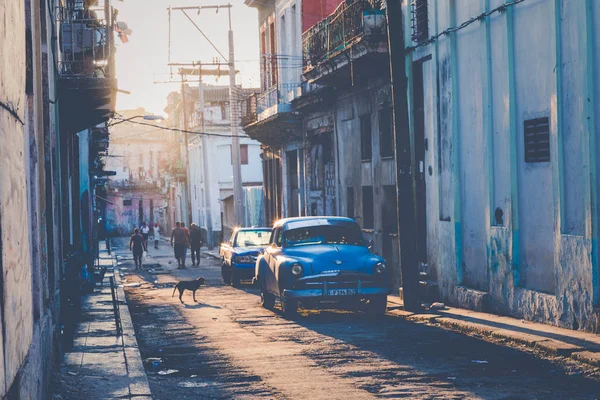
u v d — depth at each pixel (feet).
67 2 61.98
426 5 57.72
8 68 15.01
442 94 54.54
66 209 55.16
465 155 51.85
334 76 68.90
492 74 47.67
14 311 14.73
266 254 55.21
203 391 27.76
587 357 30.81
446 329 42.73
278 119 92.32
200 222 200.34
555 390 25.96
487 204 48.55
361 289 48.42
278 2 99.55
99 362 33.32
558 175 40.16
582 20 37.76
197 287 63.52
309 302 49.32
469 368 30.42
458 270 52.75
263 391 27.35
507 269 46.09
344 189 77.56
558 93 40.14
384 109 65.82
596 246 37.19
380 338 39.50
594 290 37.35
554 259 41.16
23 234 17.22
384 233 66.49
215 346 38.29
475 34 49.90
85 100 56.90
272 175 116.26
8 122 14.89
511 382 27.50
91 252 99.55
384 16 59.77
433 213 56.75
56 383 28.12
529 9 43.19
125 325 45.85
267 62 106.42
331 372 30.42
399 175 50.47
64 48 55.06
